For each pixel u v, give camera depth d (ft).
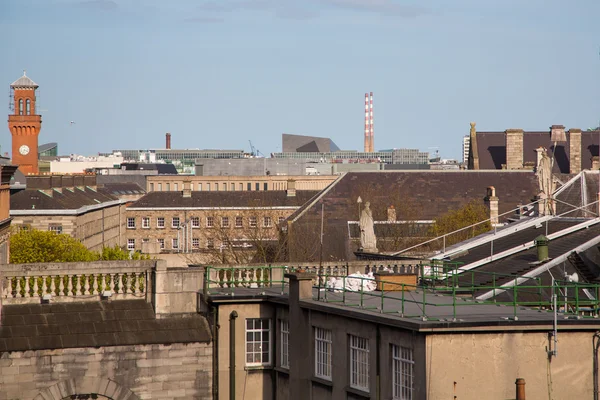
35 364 182.70
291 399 181.98
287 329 188.85
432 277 198.18
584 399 154.51
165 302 192.75
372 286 196.85
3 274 185.78
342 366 168.96
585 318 156.46
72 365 184.65
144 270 193.26
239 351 192.24
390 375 157.28
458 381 149.38
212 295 191.11
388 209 597.52
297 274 180.55
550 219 257.75
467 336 150.10
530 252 225.76
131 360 187.83
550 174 285.43
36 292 187.73
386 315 159.74
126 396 187.32
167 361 189.88
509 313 162.91
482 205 650.84
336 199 642.63
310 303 176.04
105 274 191.11
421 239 514.27
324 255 501.15
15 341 182.09
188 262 528.22
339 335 169.99
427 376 148.15
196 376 191.21
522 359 152.35
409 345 152.25
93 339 185.88
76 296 189.67
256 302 192.34
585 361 154.61
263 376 192.24
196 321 193.26
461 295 188.85
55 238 586.04
